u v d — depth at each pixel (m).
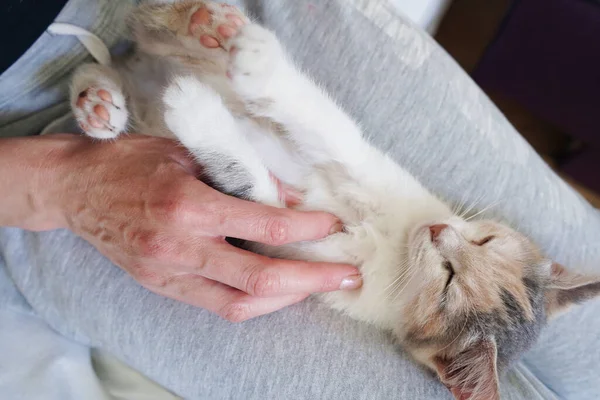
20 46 0.34
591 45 0.53
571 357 0.43
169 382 0.37
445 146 0.41
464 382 0.36
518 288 0.40
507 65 0.61
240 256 0.32
